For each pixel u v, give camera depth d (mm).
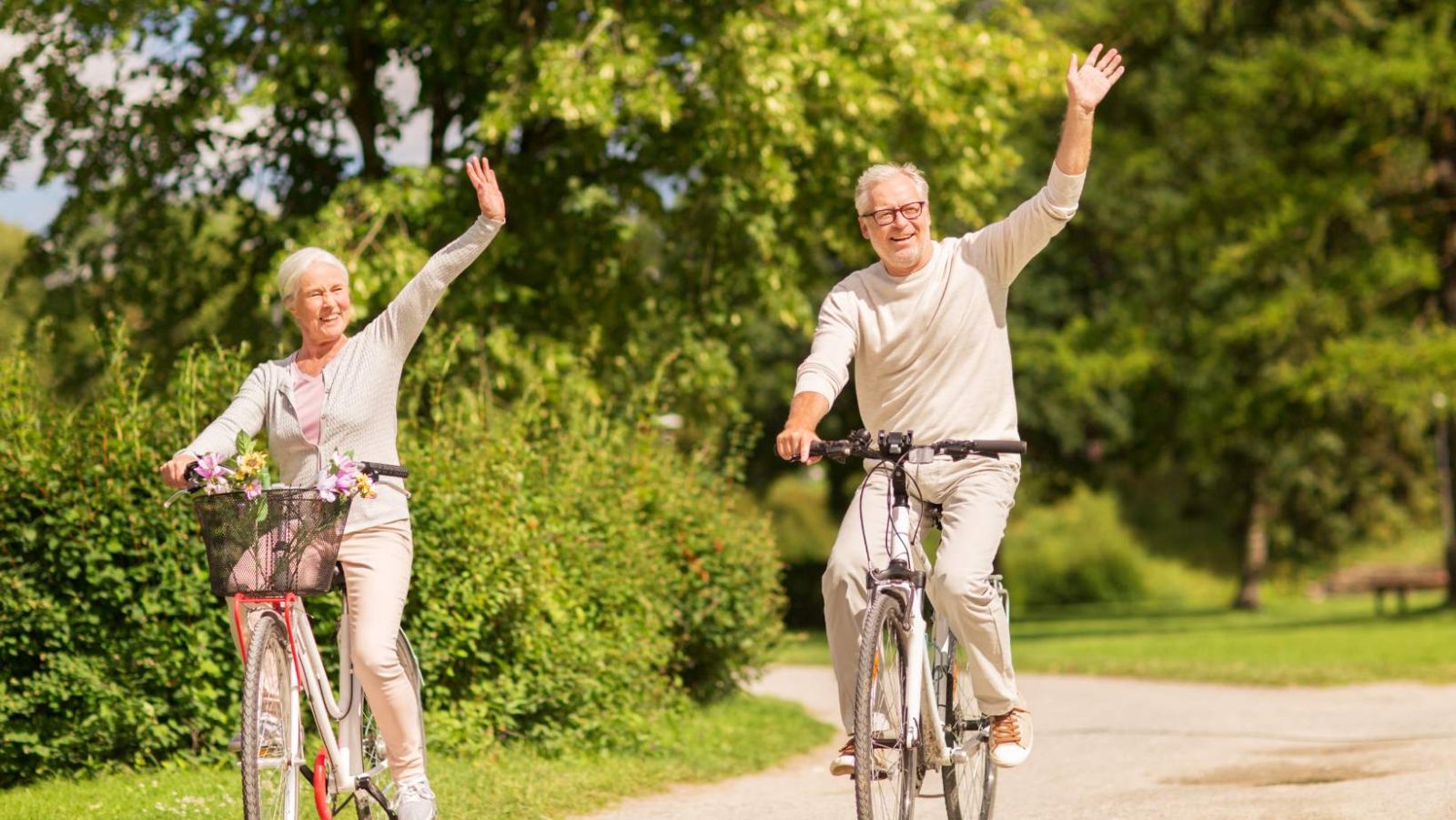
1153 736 26359
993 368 12242
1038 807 17438
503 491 21766
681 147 33281
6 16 31391
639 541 25406
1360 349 58062
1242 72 60625
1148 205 77375
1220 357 63906
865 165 34656
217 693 18609
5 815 15336
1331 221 61969
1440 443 68125
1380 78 57094
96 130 34125
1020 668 45406
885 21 32281
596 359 34812
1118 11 64938
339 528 11250
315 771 11805
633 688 24203
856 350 12461
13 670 18047
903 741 11555
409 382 26812
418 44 31641
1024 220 12102
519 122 30578
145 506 18578
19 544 18047
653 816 17094
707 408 36312
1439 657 41906
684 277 36156
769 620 30906
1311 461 88500
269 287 29203
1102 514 120188
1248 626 67562
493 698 21156
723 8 32219
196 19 31359
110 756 18422
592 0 31547
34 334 29062
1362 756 20875
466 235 12602
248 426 12305
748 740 25609
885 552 11883
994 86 35594
